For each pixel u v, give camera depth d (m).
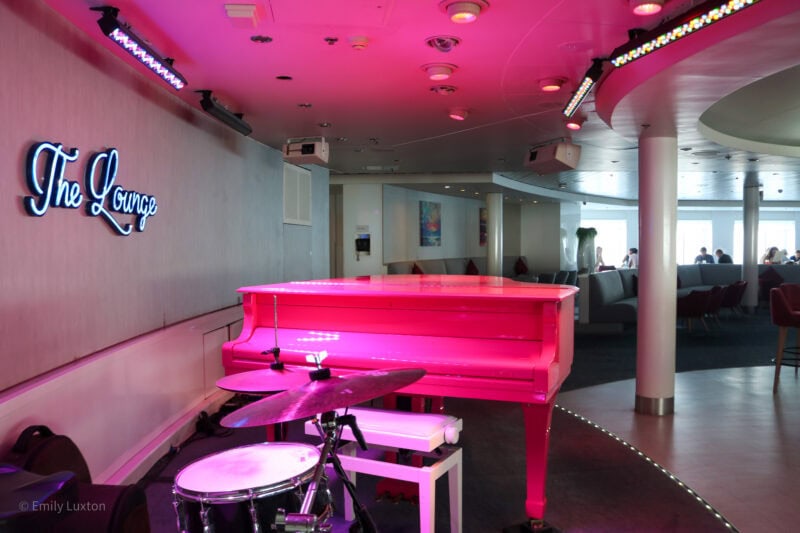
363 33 3.56
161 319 4.62
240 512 1.95
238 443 4.64
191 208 5.20
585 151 8.27
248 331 3.64
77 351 3.41
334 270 13.53
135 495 2.21
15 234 2.84
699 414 5.52
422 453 3.06
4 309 2.75
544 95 5.09
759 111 6.60
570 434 4.92
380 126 6.39
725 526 3.24
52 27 3.15
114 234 3.87
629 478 3.94
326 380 2.03
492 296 3.04
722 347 9.23
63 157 3.18
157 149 4.54
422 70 4.34
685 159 8.45
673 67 3.42
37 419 2.85
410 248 13.88
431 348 3.18
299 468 2.14
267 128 6.39
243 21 3.18
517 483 3.89
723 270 15.24
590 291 10.66
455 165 9.91
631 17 3.30
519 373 2.85
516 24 3.41
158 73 3.74
